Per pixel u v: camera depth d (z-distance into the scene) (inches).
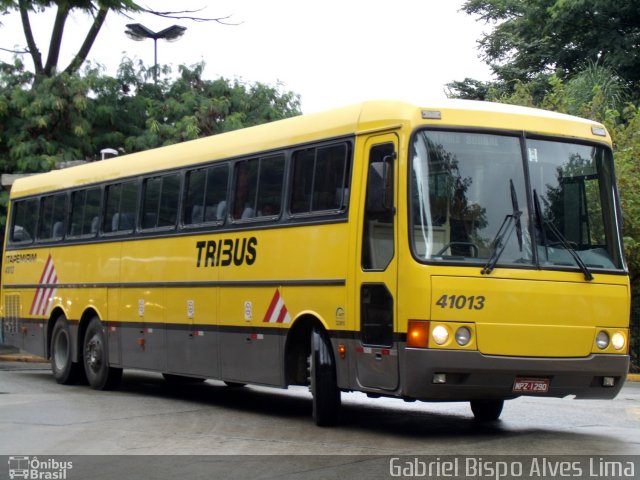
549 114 428.1
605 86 1026.1
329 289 436.8
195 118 1175.6
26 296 746.2
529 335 395.2
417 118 403.5
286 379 465.7
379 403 559.8
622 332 418.0
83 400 575.5
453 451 372.8
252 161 503.8
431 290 385.4
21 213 770.2
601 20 1429.6
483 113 412.2
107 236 638.5
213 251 526.3
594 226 424.2
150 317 585.0
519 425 450.9
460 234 395.9
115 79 1167.0
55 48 1198.3
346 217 429.7
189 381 732.7
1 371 820.0
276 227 475.5
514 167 411.5
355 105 437.4
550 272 402.6
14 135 1120.2
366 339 413.7
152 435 428.5
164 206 581.9
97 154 1174.3
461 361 383.6
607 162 434.9
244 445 396.2
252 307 490.3
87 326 665.6
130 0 1161.4
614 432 424.5
